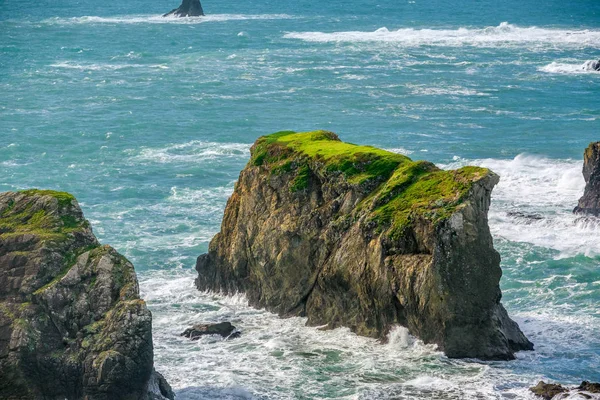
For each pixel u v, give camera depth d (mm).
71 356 45938
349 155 63500
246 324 61875
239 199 68688
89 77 180500
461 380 51938
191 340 58406
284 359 55406
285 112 142875
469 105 146625
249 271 66500
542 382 50562
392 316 57312
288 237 63250
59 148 120750
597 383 49719
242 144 122625
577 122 132875
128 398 45750
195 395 50156
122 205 94250
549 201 91438
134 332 45625
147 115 141500
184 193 98812
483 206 56469
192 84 170500
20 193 52406
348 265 59250
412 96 155125
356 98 153250
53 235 48906
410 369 53594
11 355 45562
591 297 66312
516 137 122625
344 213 61531
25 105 150625
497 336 55344
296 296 63000
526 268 72375
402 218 56969
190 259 76750
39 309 46656
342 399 49875
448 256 54750
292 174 65062
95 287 47281
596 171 84875
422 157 111562
